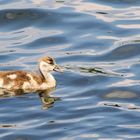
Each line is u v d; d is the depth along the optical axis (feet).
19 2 98.78
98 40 88.07
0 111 68.64
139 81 75.97
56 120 66.49
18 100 71.67
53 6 97.35
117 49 85.46
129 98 71.82
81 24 92.32
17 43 87.51
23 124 65.72
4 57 83.15
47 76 76.33
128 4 98.22
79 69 79.61
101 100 71.36
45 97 72.54
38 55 83.97
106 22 92.53
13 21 93.91
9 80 75.56
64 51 85.35
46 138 62.75
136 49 85.40
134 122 65.72
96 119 66.49
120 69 79.77
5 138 62.80
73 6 97.45
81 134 63.36
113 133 63.46
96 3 98.63
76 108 69.15
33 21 93.86
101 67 80.53
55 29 91.56
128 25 91.86
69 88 74.74
